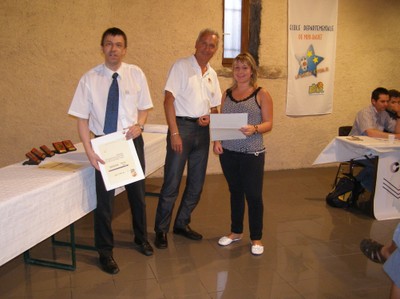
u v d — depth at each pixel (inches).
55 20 166.1
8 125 170.1
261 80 194.7
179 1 177.3
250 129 98.6
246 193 107.7
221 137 100.9
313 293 91.8
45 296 89.0
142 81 99.7
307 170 205.9
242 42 189.8
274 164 205.2
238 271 101.7
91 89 92.4
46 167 98.0
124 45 92.4
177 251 112.7
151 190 170.2
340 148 146.5
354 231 128.7
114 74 93.7
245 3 186.5
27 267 102.6
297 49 195.0
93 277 97.6
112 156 92.3
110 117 93.8
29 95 169.6
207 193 166.7
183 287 93.7
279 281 97.0
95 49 172.4
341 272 101.7
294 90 198.7
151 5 174.9
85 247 113.1
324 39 198.5
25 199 76.3
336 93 208.4
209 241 119.7
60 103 173.3
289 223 135.0
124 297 89.0
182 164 112.1
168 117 107.9
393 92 157.2
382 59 211.5
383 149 132.6
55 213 86.1
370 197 142.4
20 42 164.6
